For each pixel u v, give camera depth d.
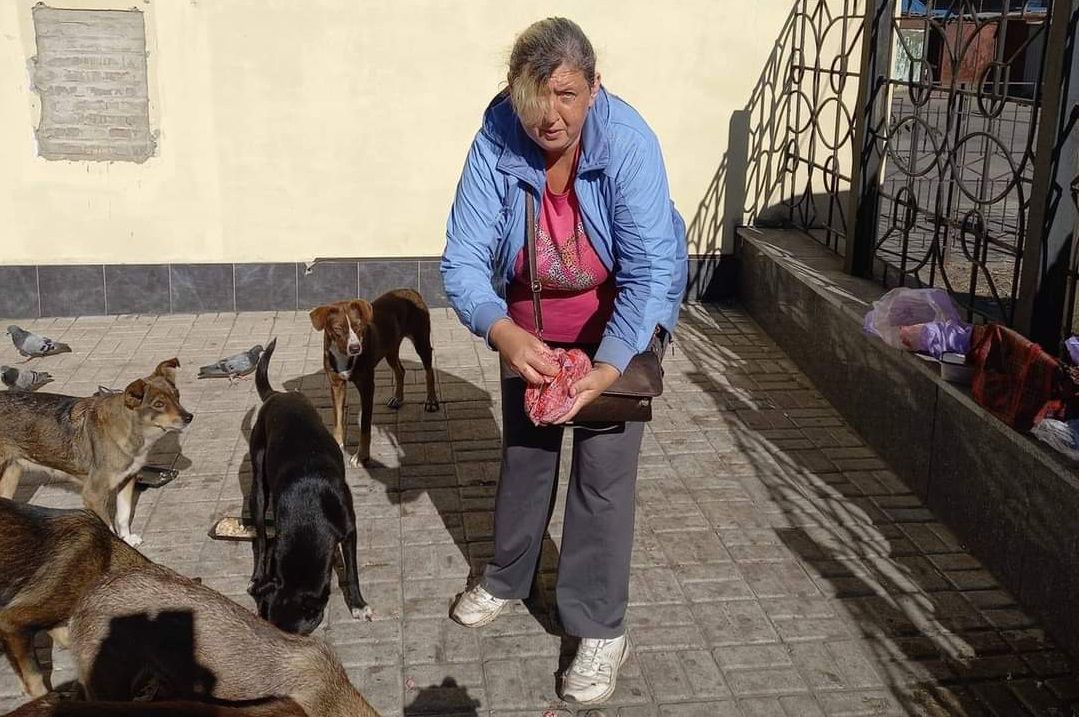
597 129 3.27
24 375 6.46
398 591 4.50
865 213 6.85
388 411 6.41
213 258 8.11
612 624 3.86
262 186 8.03
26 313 7.99
